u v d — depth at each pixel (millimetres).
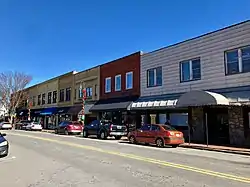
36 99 56906
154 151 16344
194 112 22703
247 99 18312
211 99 18453
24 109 62188
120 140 24875
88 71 38531
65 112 42250
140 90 28297
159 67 26344
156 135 19609
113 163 11945
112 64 33406
